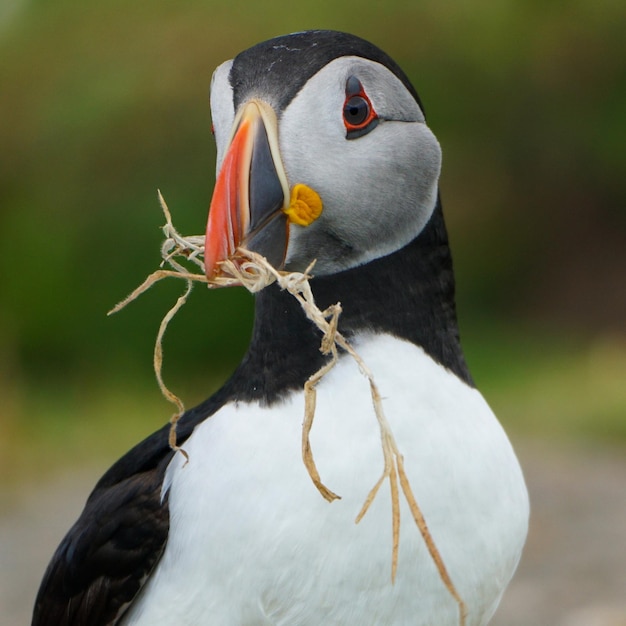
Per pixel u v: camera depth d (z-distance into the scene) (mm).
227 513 4445
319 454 4434
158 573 4746
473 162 25250
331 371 4633
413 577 4434
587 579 10984
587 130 25156
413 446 4488
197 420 5008
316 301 4859
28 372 21625
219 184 4516
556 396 18875
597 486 14102
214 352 22047
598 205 25984
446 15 23984
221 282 4531
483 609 4754
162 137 22641
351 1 23641
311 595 4395
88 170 22703
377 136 4777
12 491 14367
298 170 4645
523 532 4852
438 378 4734
